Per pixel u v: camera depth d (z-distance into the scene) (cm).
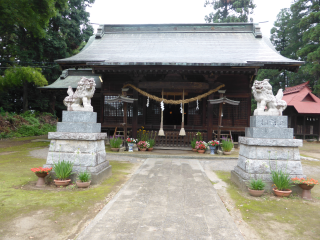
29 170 695
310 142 1998
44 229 327
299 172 516
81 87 600
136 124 1182
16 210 388
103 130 1398
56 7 1691
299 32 2780
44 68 2345
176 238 304
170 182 582
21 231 320
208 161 937
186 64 1020
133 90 1190
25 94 2252
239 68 1052
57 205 413
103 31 1622
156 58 1164
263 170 520
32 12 1451
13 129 1767
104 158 639
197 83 1137
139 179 607
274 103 551
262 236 323
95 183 546
